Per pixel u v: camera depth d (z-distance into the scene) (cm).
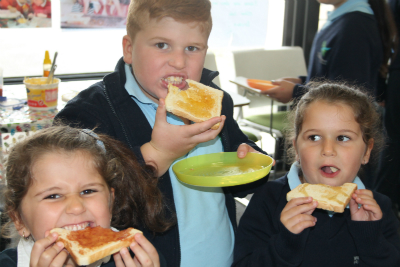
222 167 117
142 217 104
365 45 191
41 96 198
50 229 85
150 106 115
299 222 101
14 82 279
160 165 105
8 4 260
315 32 371
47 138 93
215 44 343
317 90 125
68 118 106
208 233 115
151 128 112
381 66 228
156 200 104
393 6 250
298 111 126
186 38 100
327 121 114
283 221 103
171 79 105
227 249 121
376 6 209
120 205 104
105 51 304
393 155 266
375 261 107
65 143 92
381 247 107
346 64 191
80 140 94
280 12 359
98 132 104
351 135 115
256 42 358
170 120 120
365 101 123
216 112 103
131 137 109
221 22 337
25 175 87
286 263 102
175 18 96
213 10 330
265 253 108
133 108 111
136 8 102
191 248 111
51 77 201
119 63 119
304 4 360
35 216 86
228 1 333
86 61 300
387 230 119
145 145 105
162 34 98
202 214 116
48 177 86
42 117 188
